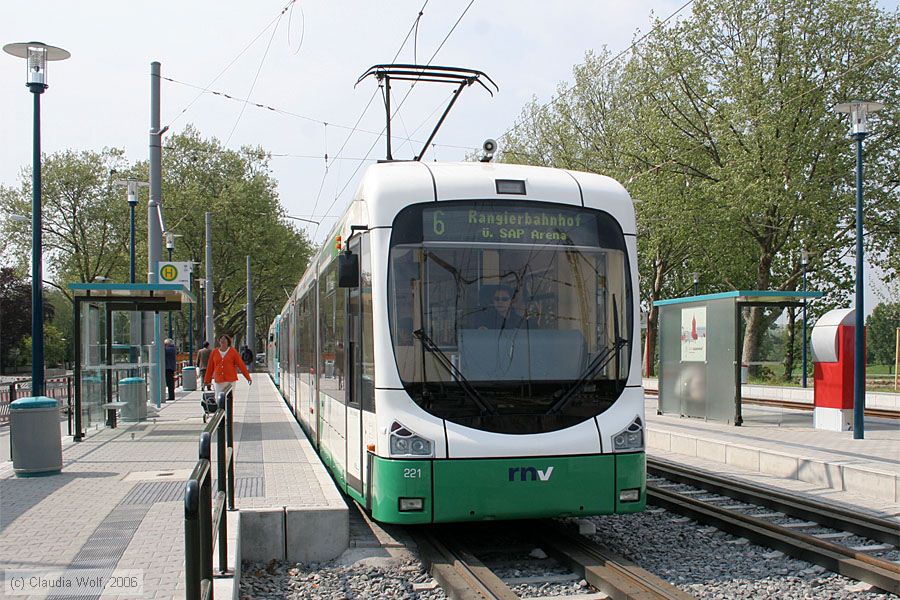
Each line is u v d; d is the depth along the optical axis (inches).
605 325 319.9
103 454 513.7
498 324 308.8
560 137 1643.7
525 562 310.7
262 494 355.3
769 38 1201.4
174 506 343.0
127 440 595.2
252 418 796.0
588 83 1611.7
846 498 418.3
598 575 273.6
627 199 337.4
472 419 298.5
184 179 2442.2
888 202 1203.9
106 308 689.0
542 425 303.0
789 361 1273.4
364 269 324.2
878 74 1187.9
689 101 1300.4
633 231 333.7
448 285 308.7
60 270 2581.2
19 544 278.7
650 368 1723.7
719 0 1232.2
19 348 2536.9
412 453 291.7
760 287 1317.7
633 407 315.9
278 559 315.3
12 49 551.2
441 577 282.2
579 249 323.3
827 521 362.0
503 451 295.3
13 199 2541.8
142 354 774.5
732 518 360.5
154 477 420.5
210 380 722.2
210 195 2412.6
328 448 438.6
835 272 1332.4
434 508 290.4
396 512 291.1
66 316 2997.0
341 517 322.0
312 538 319.3
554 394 306.8
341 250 355.9
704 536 348.5
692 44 1266.0
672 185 1269.7
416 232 311.1
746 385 1167.6
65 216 2571.4
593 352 315.3
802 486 457.7
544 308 314.0
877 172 1209.4
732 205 1180.5
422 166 330.6
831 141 1187.9
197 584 159.3
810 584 280.1
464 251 312.5
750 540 337.1
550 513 298.4
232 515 311.4
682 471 492.7
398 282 307.0
